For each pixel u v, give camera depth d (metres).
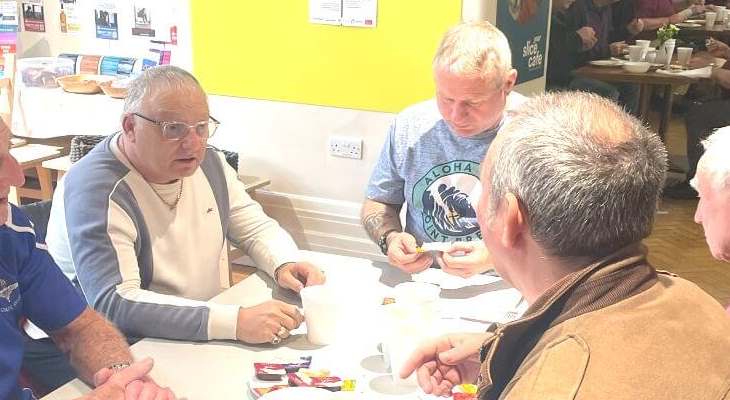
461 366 1.42
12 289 1.58
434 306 1.68
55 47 4.57
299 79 3.74
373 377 1.54
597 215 0.91
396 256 2.08
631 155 0.92
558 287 0.93
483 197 1.05
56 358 1.92
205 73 3.94
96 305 1.80
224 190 2.22
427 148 2.34
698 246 4.64
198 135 1.94
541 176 0.93
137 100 1.91
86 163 1.96
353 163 3.74
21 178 1.48
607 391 0.84
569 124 0.95
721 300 3.84
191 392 1.47
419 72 3.48
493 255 1.05
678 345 0.88
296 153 3.86
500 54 2.10
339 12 3.56
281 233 2.25
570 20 4.84
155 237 1.99
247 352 1.66
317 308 1.67
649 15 6.35
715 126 5.36
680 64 5.40
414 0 3.40
